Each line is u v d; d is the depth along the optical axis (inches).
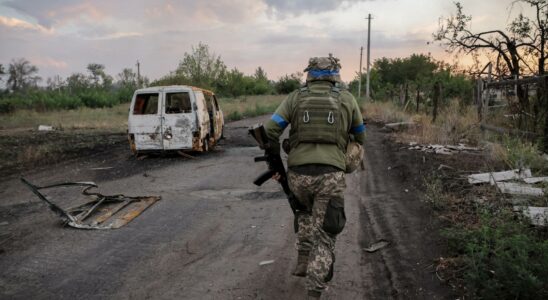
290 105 127.3
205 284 148.3
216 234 199.6
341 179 123.8
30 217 229.3
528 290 118.1
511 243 138.8
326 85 127.3
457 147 375.2
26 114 1144.2
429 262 156.4
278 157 132.2
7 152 481.7
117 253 176.7
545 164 261.6
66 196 276.2
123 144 556.4
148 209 244.1
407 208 222.8
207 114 470.9
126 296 140.3
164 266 163.6
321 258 119.0
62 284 148.9
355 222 210.2
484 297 125.6
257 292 141.6
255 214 230.1
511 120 400.5
